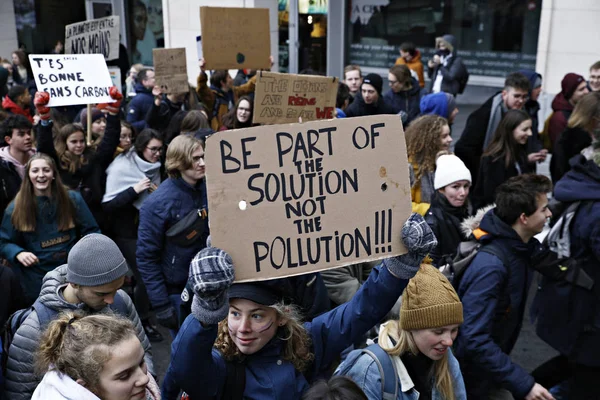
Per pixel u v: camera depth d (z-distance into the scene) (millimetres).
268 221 2053
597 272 3748
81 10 17234
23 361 2773
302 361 2264
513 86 6277
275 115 5184
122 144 6066
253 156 2031
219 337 2205
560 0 9266
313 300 3004
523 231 3404
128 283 5523
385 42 13734
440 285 2568
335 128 2098
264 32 7004
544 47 9531
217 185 2010
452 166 4031
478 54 12703
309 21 13984
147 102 8188
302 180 2080
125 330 2088
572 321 3803
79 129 5426
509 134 5543
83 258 2826
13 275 3539
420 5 13141
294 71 14172
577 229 3773
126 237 5461
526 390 3209
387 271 2209
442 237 4012
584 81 7027
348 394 1901
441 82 10445
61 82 5621
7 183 5125
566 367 4238
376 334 3439
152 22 15570
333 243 2113
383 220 2152
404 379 2537
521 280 3428
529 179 3359
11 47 16234
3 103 7777
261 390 2186
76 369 1999
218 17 6793
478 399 3455
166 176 6082
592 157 3818
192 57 12672
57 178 4465
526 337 5695
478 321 3258
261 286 2104
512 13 12117
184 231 4141
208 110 8188
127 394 2033
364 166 2129
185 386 2037
